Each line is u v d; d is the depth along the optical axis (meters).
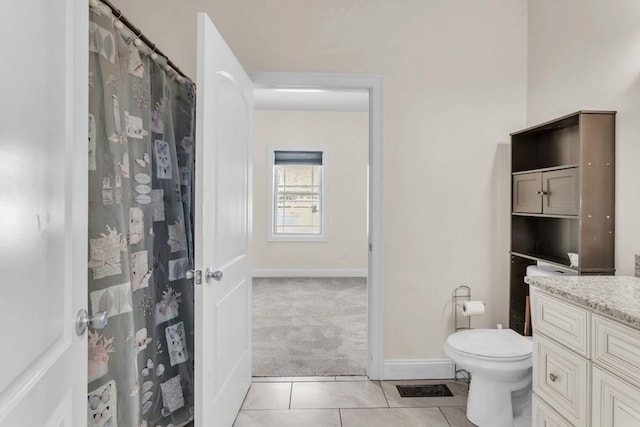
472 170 2.52
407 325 2.50
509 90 2.53
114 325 1.32
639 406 1.02
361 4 2.48
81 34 0.90
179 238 1.86
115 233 1.32
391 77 2.49
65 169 0.82
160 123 1.75
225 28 2.44
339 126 5.87
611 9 1.83
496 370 1.78
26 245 0.65
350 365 2.69
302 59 2.46
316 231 6.02
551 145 2.27
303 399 2.22
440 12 2.50
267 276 5.86
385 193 2.49
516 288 2.43
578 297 1.23
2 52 0.58
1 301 0.57
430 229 2.51
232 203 1.89
